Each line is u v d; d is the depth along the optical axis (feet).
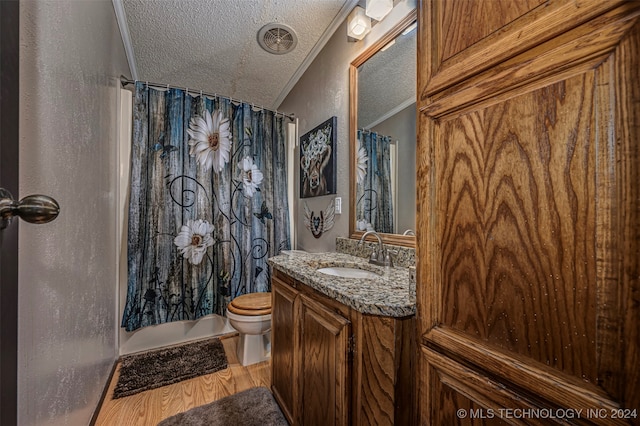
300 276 3.88
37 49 2.51
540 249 1.54
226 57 6.87
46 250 2.67
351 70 5.58
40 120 2.56
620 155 1.25
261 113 7.86
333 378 3.07
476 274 1.86
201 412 4.59
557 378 1.45
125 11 5.37
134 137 6.40
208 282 7.18
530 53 1.58
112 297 5.66
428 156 2.21
